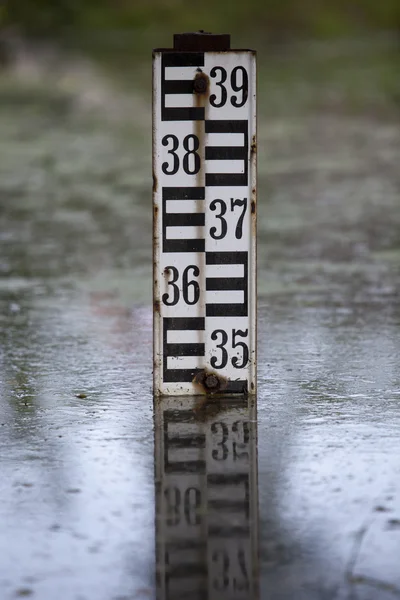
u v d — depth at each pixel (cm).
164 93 910
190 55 906
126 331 1244
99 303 1416
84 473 754
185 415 888
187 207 920
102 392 969
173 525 663
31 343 1180
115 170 3039
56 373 1041
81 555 622
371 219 2197
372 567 605
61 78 4984
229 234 923
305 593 577
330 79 5294
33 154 3381
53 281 1580
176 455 791
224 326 934
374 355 1105
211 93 909
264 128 3944
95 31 6712
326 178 2853
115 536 647
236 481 737
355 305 1388
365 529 655
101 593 577
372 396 944
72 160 3250
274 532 652
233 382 941
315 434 836
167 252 924
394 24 7450
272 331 1233
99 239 1977
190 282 927
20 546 634
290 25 7212
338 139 3653
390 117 4200
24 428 859
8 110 4350
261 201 2481
